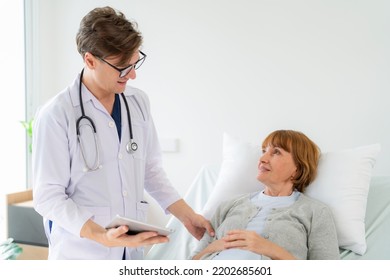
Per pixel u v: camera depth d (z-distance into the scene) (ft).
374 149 6.14
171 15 9.42
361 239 5.69
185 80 9.39
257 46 8.74
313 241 5.30
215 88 9.14
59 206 4.48
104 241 4.28
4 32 9.80
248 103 8.88
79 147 4.75
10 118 10.01
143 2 9.64
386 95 7.87
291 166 5.79
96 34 4.38
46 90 10.55
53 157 4.58
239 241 5.07
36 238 9.18
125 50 4.42
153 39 9.61
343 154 6.17
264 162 5.79
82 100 4.91
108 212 4.83
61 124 4.66
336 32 8.14
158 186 5.72
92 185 4.80
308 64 8.37
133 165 5.13
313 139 8.39
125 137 5.07
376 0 7.85
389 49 7.80
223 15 8.99
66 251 4.82
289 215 5.41
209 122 9.24
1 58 9.73
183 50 9.37
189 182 9.50
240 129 8.98
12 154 10.07
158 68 9.61
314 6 8.28
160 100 9.65
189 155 9.46
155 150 5.64
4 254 7.61
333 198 5.90
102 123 4.94
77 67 10.26
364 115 8.03
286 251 5.00
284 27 8.52
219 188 6.68
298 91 8.47
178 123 9.52
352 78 8.07
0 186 9.75
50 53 10.46
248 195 6.02
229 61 8.99
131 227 4.18
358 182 5.96
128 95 5.31
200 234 5.85
